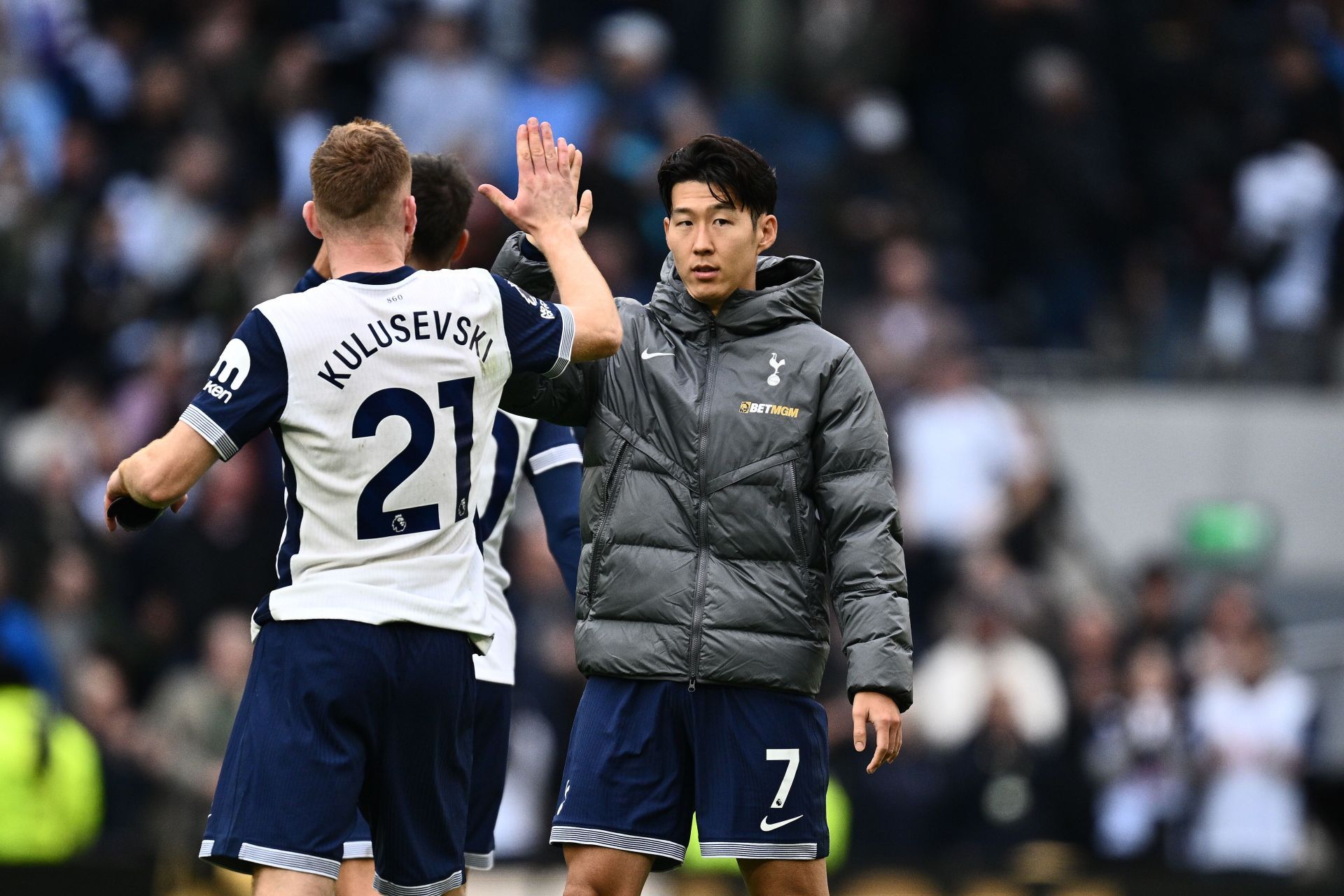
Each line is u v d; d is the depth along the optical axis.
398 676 14.87
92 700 32.41
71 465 38.81
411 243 17.39
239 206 45.09
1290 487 45.22
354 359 14.75
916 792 31.98
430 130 46.97
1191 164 50.12
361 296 14.91
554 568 34.12
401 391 14.87
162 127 46.44
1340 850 37.75
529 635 33.34
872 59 50.59
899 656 15.23
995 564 36.97
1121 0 51.81
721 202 15.82
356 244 15.27
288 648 14.75
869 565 15.45
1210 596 39.09
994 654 34.53
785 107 49.38
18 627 33.31
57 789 29.78
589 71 50.28
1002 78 49.69
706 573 15.67
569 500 18.48
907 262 43.78
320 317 14.75
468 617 15.21
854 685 15.20
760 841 15.64
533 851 28.70
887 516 15.62
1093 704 34.91
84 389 40.91
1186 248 49.25
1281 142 49.78
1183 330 47.53
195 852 28.61
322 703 14.63
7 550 35.62
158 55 49.28
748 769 15.64
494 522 18.08
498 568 18.17
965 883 30.12
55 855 28.80
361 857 17.03
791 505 15.76
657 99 46.59
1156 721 34.72
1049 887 30.02
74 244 44.66
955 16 50.62
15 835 29.34
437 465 15.01
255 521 36.44
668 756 15.75
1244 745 34.75
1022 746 32.75
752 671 15.59
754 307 15.98
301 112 47.06
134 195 45.31
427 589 14.98
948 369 41.12
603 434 16.08
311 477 14.77
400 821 15.19
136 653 35.34
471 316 15.18
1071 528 43.47
